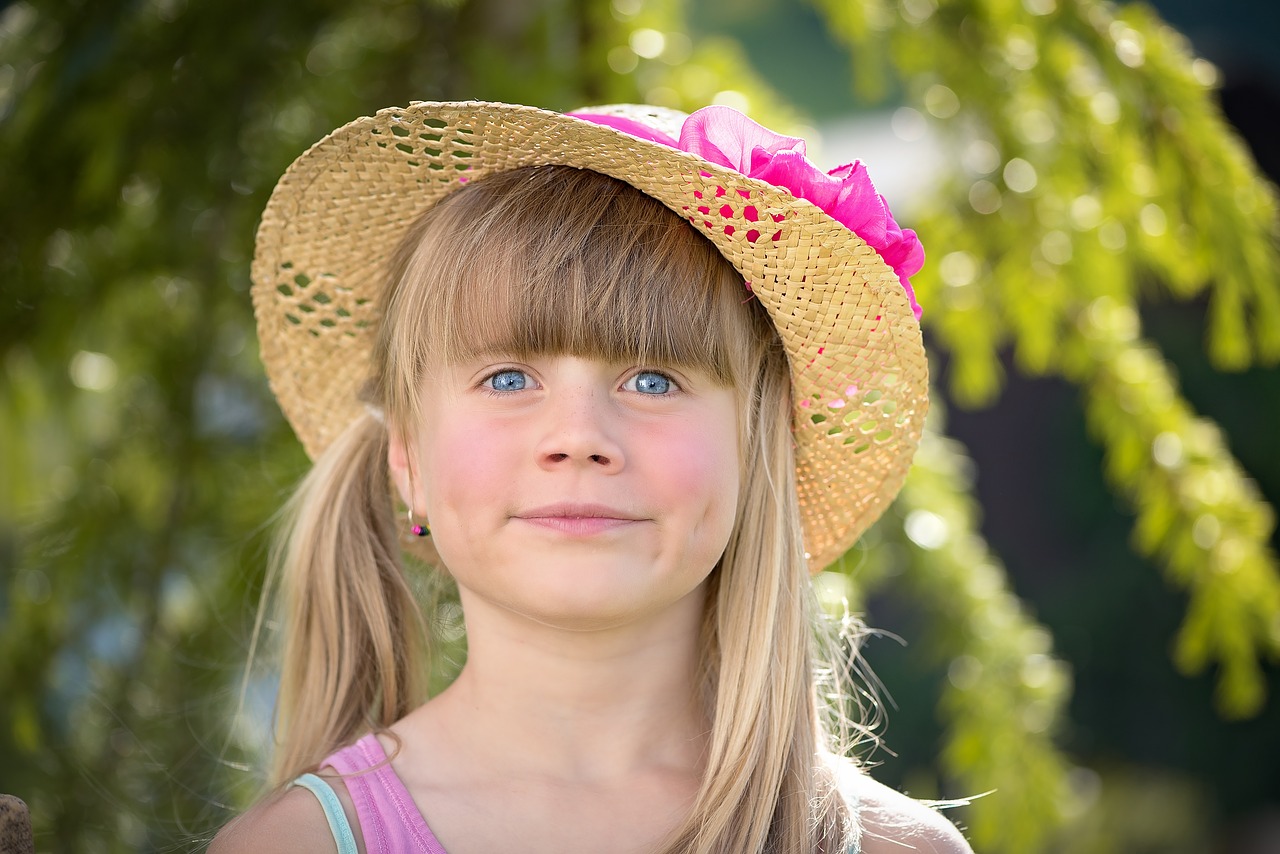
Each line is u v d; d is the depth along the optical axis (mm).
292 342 2289
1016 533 8797
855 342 2041
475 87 2891
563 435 1785
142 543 2994
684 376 1896
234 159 2924
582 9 2994
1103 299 3424
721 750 2004
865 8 3178
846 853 2023
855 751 2930
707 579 2146
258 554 2883
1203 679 8008
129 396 3176
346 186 2094
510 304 1849
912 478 3414
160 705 2930
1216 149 3131
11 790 2781
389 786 1895
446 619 2545
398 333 2012
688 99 2990
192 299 3117
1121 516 8461
